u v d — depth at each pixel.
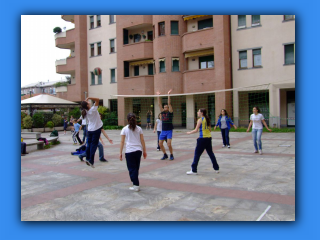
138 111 27.30
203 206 4.99
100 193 5.93
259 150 10.41
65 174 7.85
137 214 4.72
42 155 11.65
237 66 22.16
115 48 29.72
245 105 22.34
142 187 6.32
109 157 10.71
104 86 30.53
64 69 33.00
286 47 20.53
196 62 24.42
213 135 18.56
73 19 34.53
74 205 5.23
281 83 20.58
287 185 6.12
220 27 21.88
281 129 19.56
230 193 5.69
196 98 23.78
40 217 4.71
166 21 24.45
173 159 9.75
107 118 28.83
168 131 9.62
